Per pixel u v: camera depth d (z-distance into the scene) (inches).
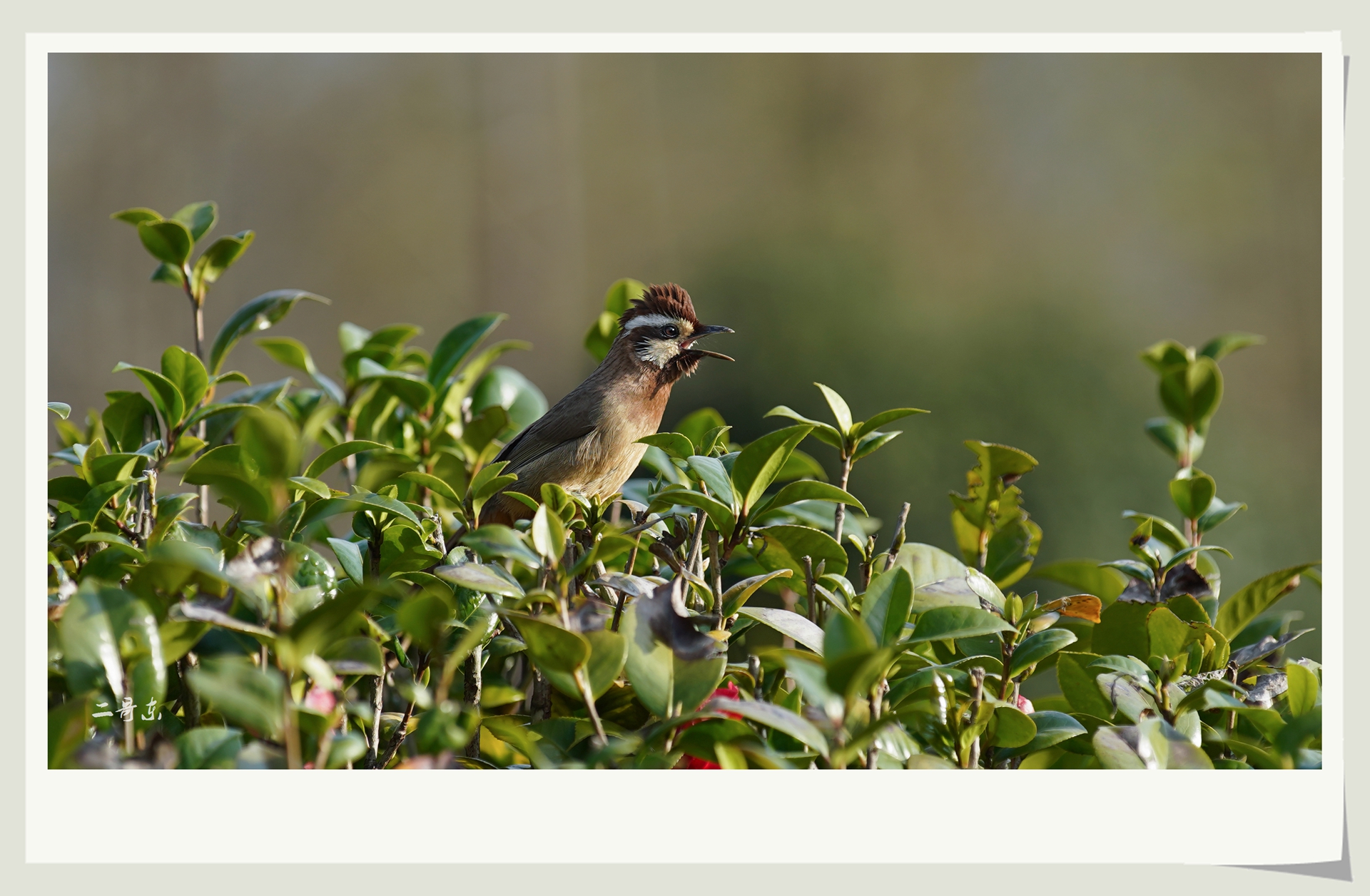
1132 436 888.3
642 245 1449.3
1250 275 1205.7
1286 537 864.3
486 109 1413.6
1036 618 218.8
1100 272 1195.3
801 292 1010.1
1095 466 876.0
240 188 1237.1
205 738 162.9
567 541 228.4
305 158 1283.2
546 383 1406.3
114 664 158.4
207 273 293.3
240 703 145.0
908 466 872.9
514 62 1421.0
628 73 1481.3
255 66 1241.4
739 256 1072.8
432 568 226.4
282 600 155.9
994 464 251.8
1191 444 305.7
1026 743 187.2
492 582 175.2
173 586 163.2
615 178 1465.3
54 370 1088.2
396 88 1359.5
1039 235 1266.0
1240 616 238.5
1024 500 864.9
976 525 260.5
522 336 1414.9
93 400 1098.7
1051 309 975.6
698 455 229.1
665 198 1457.9
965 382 915.4
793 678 200.1
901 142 1430.9
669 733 169.8
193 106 1210.6
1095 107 1331.2
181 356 257.0
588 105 1471.5
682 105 1492.4
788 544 212.5
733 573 257.1
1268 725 186.5
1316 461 940.0
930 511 864.3
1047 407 903.7
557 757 189.8
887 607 179.8
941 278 1084.5
